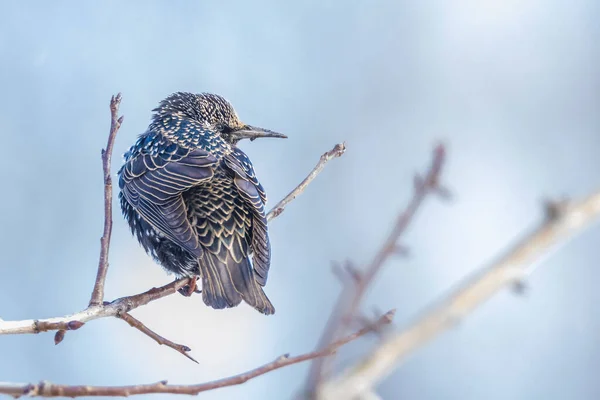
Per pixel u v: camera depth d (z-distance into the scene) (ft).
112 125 22.75
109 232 21.95
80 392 14.39
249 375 15.47
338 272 12.33
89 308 21.11
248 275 26.35
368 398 10.08
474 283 10.32
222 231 27.12
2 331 18.74
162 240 29.12
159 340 21.20
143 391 14.79
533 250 10.36
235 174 29.14
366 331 11.78
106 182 22.24
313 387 10.02
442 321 10.16
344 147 29.01
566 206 10.43
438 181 14.19
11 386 14.19
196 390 15.11
